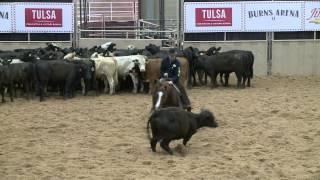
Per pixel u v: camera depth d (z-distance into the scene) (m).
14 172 10.23
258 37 28.78
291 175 9.95
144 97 20.67
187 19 28.62
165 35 32.34
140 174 10.03
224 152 11.87
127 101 19.59
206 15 28.62
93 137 13.54
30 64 20.17
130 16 43.81
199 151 11.98
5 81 19.28
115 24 40.38
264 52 28.72
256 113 16.77
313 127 14.48
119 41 29.25
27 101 19.91
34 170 10.36
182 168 10.46
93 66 20.91
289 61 28.83
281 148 12.18
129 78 22.23
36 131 14.37
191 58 23.22
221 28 28.62
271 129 14.32
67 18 28.70
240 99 19.75
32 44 28.61
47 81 20.00
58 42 28.81
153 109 12.92
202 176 9.88
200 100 19.53
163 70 14.38
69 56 22.97
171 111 11.55
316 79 26.89
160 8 36.16
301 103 18.73
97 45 29.02
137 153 11.79
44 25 28.55
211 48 25.16
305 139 13.09
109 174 10.03
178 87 14.26
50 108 18.16
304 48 28.80
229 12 28.58
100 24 40.22
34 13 28.47
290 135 13.54
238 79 23.17
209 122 11.92
